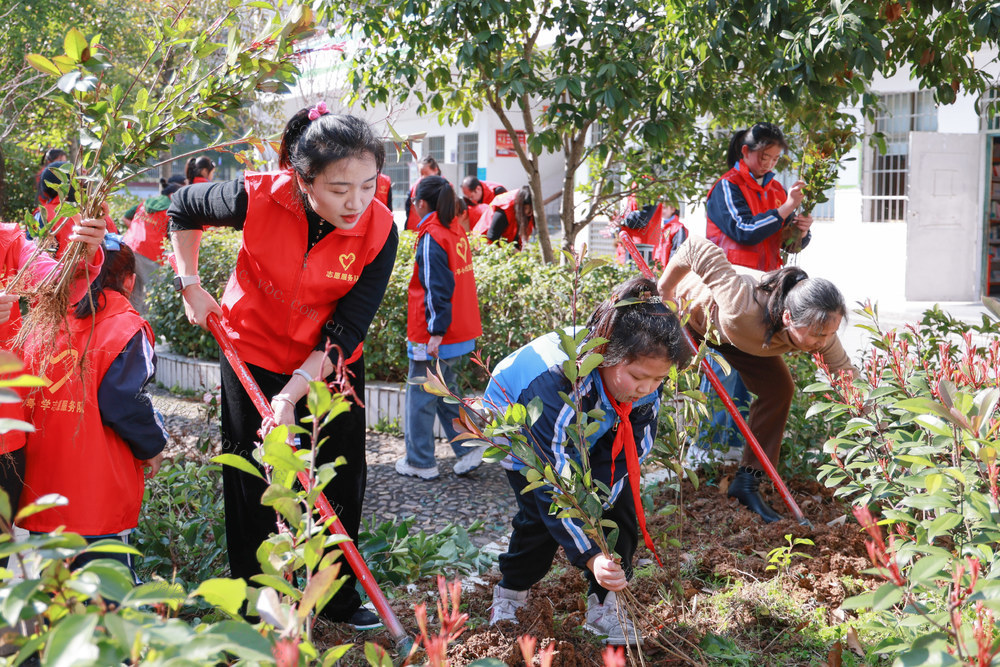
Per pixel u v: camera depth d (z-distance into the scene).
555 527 2.64
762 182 5.27
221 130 2.72
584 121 6.58
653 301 2.60
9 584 1.31
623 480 2.90
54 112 6.43
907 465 2.88
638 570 3.53
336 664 2.97
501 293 6.48
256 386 2.83
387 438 6.00
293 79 2.30
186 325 7.64
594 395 2.67
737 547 3.83
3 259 2.78
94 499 2.77
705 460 4.96
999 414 2.54
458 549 3.97
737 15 4.70
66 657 1.05
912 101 12.62
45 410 2.74
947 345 3.36
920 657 1.45
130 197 9.55
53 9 8.93
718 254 3.94
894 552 2.19
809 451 4.71
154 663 1.10
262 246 2.92
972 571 1.59
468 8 5.48
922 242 12.36
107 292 2.88
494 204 8.16
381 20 6.16
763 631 3.08
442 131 18.05
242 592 1.29
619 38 5.54
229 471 3.08
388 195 5.34
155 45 2.32
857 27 4.09
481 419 2.46
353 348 3.05
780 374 4.10
